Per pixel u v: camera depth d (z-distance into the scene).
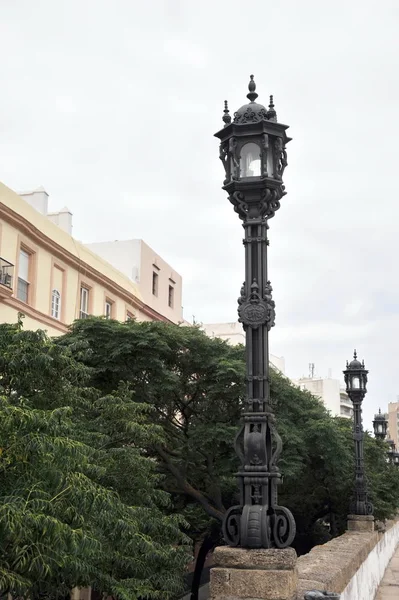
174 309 35.00
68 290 23.55
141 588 9.98
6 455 7.17
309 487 22.05
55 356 10.02
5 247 19.56
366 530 16.41
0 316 18.88
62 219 27.33
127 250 31.47
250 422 6.25
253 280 6.51
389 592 13.32
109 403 12.30
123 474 11.38
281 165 6.76
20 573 7.29
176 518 11.70
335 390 94.62
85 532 7.52
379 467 26.81
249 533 5.96
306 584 6.61
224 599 5.79
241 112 6.66
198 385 17.44
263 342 6.41
